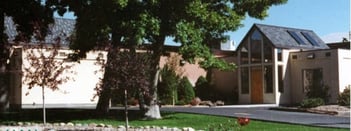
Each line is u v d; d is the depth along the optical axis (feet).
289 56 112.37
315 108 84.99
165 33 64.39
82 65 106.93
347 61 104.83
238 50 119.34
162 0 62.39
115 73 52.80
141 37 60.75
